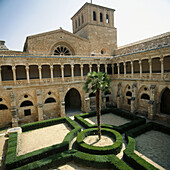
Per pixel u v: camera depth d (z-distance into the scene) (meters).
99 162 14.80
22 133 25.17
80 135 20.84
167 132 21.94
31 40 33.41
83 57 35.41
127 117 29.92
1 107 29.05
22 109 30.33
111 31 44.69
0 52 32.88
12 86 28.75
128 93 36.50
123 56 35.03
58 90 33.53
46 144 20.81
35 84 30.97
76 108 42.47
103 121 28.97
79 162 15.69
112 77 40.69
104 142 20.05
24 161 15.91
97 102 19.98
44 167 14.98
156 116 28.64
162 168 14.37
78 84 36.09
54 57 31.80
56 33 36.19
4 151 19.56
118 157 16.56
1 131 26.81
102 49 43.56
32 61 30.30
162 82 26.86
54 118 30.97
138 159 14.38
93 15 42.88
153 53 27.97
